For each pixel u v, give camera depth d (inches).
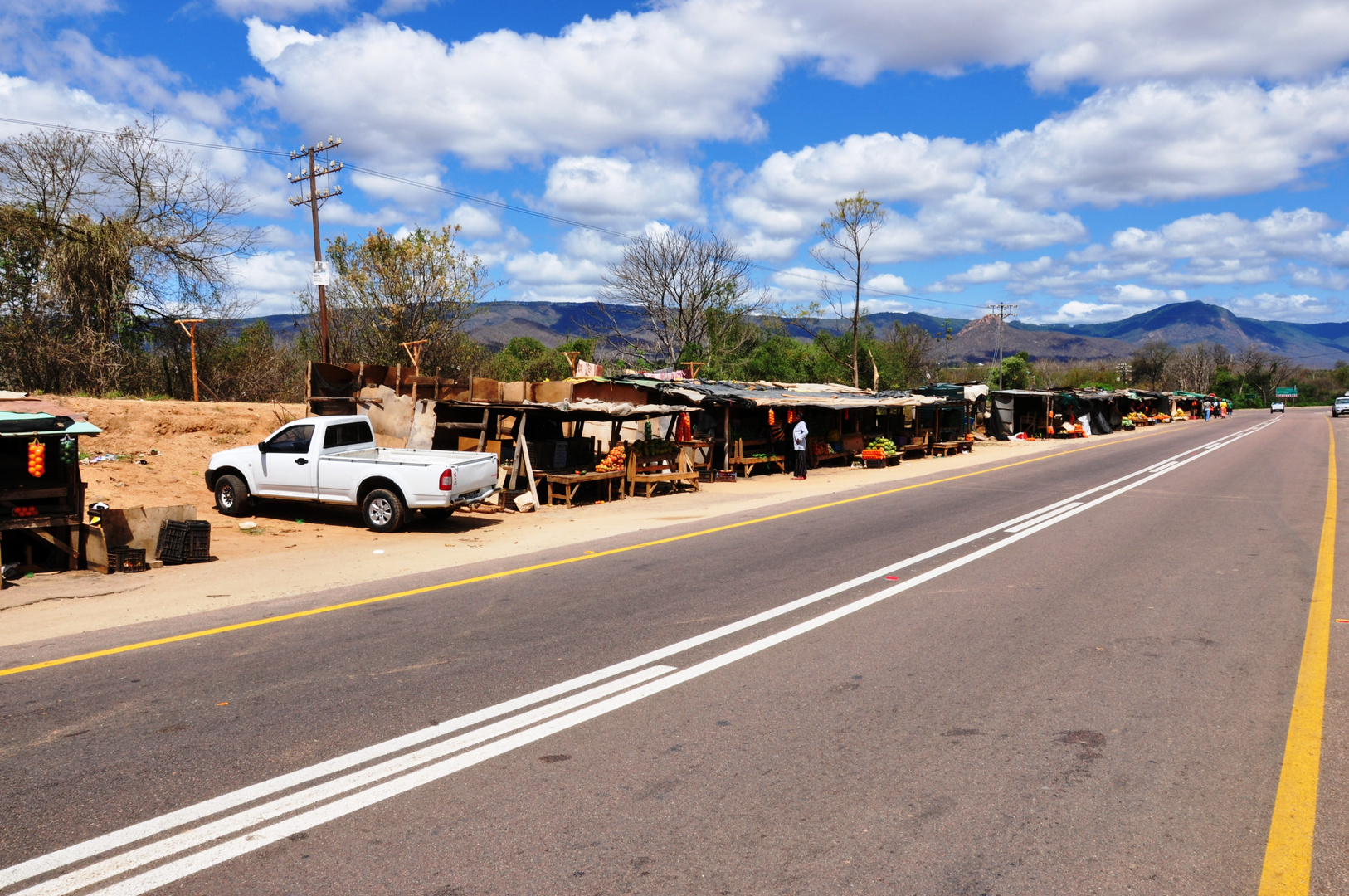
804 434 860.6
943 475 864.3
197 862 125.3
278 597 318.7
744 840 132.8
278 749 168.2
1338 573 350.3
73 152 923.4
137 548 390.0
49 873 122.0
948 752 168.1
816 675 217.0
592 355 1706.4
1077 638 252.2
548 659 231.6
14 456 364.8
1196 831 136.3
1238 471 873.5
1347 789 152.0
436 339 1206.3
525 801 146.0
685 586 331.6
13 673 219.3
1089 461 1036.5
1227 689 206.5
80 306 900.6
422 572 371.6
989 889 119.3
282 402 1062.4
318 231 1108.5
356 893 117.3
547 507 642.2
